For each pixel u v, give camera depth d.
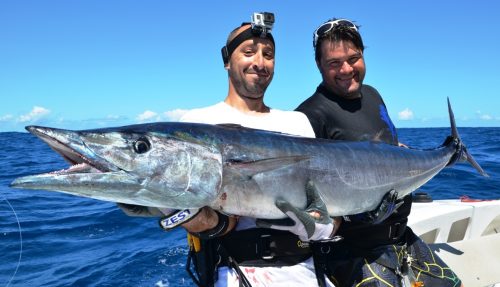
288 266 1.20
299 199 1.19
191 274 1.24
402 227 1.54
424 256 1.59
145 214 1.13
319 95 1.57
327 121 1.52
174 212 1.07
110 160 0.99
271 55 1.39
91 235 3.12
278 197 1.15
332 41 1.50
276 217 1.15
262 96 1.40
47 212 3.89
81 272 2.34
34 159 9.80
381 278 1.43
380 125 1.59
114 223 3.42
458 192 4.22
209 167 1.07
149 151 1.02
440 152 1.67
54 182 0.91
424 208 2.23
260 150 1.15
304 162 1.21
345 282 1.48
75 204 4.26
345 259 1.48
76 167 0.97
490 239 2.01
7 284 2.18
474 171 5.32
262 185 1.12
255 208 1.13
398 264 1.46
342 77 1.51
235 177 1.10
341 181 1.28
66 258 2.59
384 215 1.36
